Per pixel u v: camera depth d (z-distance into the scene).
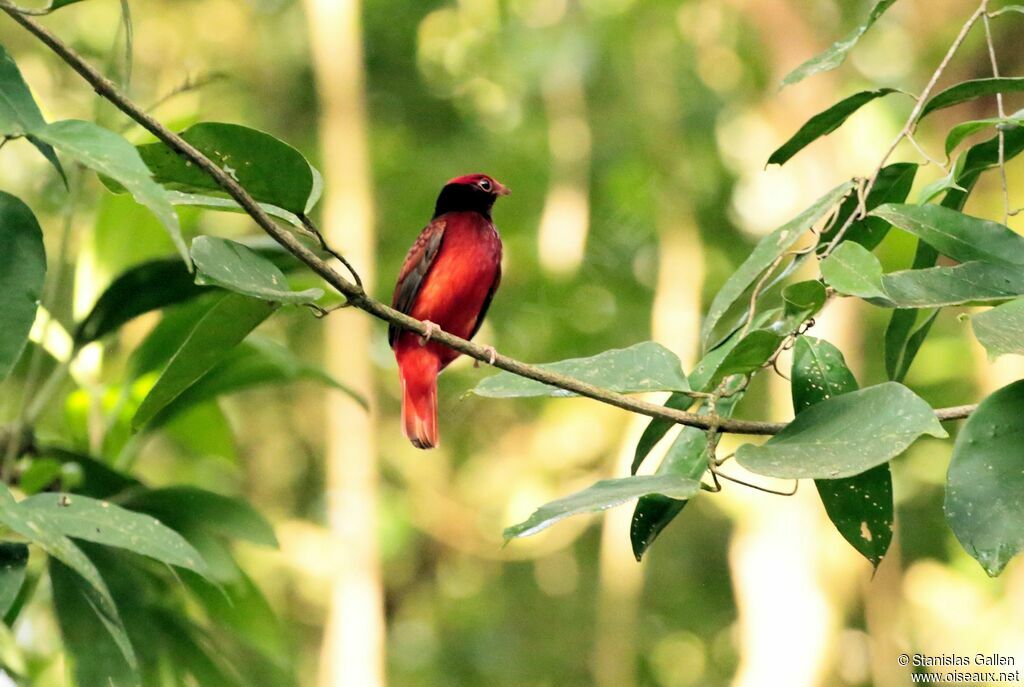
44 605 7.64
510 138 17.11
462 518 17.44
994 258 4.22
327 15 14.21
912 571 15.34
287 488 17.69
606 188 16.89
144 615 5.31
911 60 14.44
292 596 17.47
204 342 4.29
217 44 17.12
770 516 14.11
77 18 15.98
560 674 17.52
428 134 17.75
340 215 13.86
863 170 14.06
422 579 18.05
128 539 3.96
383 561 16.08
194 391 6.58
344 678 12.66
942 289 4.07
